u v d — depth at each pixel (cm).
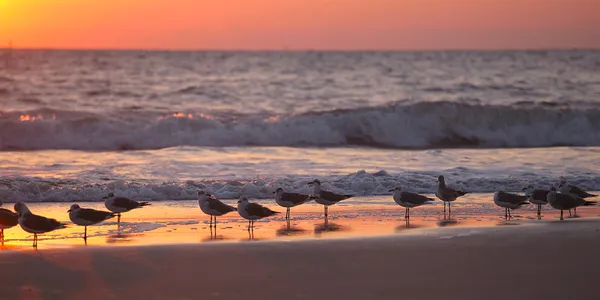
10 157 2861
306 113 4006
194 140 3556
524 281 1123
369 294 1062
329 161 2802
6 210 1508
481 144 3844
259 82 7081
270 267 1222
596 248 1339
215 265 1237
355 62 11125
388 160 2844
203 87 6362
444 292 1069
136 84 6700
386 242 1416
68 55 12675
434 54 14025
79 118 3619
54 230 1581
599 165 2664
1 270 1205
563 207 1758
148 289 1097
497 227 1576
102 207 1956
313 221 1736
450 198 1838
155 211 1889
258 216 1633
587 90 6056
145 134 3538
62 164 2627
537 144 3872
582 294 1057
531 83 6756
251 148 3266
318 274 1175
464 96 5775
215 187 2195
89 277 1164
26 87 6166
